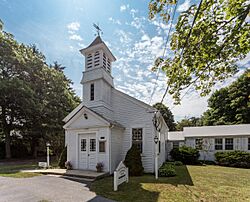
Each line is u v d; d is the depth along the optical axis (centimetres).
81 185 680
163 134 1489
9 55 1655
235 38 277
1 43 1630
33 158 1938
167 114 3131
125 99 1129
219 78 363
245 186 694
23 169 1060
